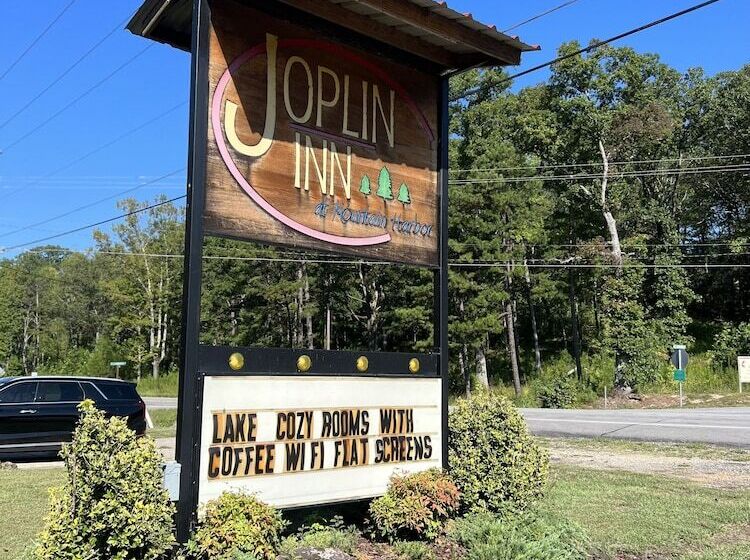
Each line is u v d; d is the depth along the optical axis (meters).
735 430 15.94
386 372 6.14
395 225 6.62
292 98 5.88
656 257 35.84
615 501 7.77
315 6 5.82
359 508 6.23
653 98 37.59
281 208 5.71
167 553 4.49
